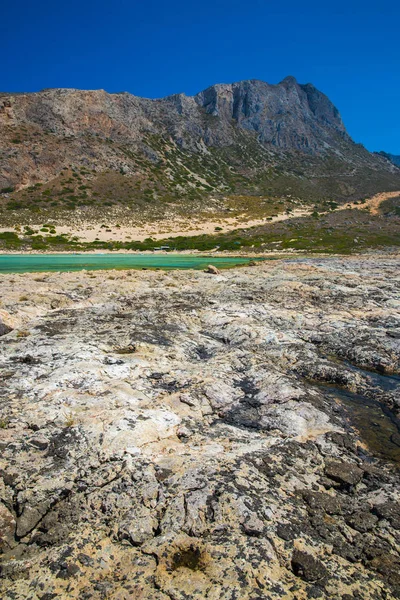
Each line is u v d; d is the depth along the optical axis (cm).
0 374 1364
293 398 1276
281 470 907
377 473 940
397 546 713
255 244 9562
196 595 598
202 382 1355
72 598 605
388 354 1738
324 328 2105
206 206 14650
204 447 987
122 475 855
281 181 19800
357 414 1279
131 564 661
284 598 597
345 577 643
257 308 2514
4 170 13488
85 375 1359
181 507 761
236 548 678
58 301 2617
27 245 8325
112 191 14362
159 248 8988
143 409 1148
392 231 11062
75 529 734
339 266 5425
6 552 700
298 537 713
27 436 998
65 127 16838
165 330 2019
